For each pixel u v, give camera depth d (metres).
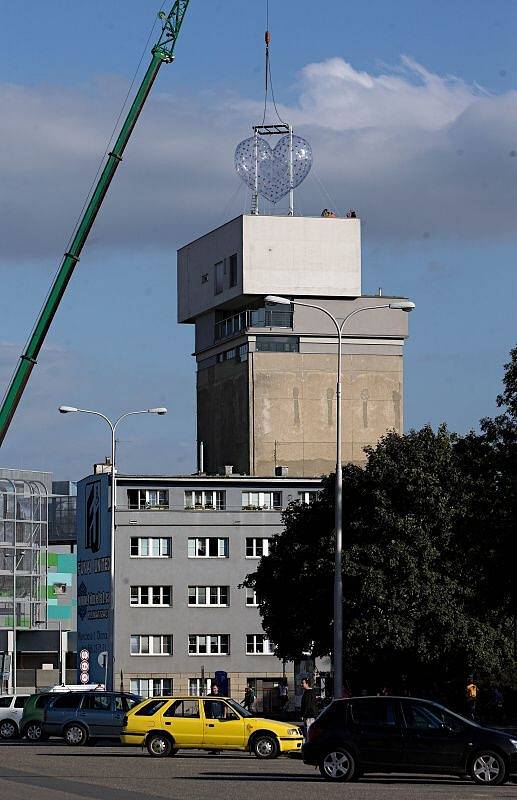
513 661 146.75
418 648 141.50
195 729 99.62
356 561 144.50
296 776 77.31
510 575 123.25
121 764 89.31
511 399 123.81
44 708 125.12
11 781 71.75
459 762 71.50
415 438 149.12
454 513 142.38
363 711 73.50
